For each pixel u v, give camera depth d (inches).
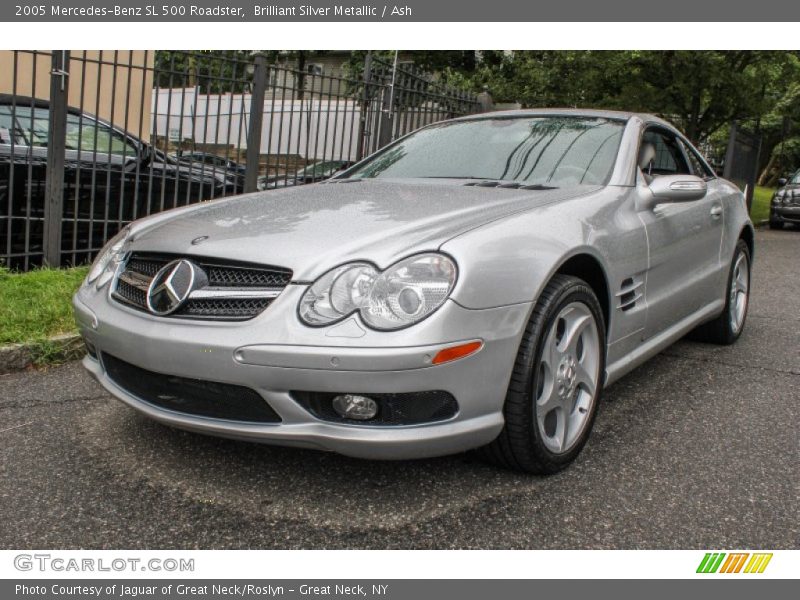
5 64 360.5
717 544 90.7
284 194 128.0
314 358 86.4
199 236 102.2
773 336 203.6
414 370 86.5
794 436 127.1
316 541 89.1
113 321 100.7
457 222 100.0
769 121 1170.6
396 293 88.0
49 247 213.9
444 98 365.4
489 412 95.0
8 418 124.3
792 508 100.3
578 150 138.2
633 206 128.7
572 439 109.4
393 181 138.6
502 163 139.6
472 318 89.7
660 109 600.1
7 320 161.8
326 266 91.0
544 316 98.6
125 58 394.0
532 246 99.3
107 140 237.5
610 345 120.8
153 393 99.7
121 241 116.7
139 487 100.9
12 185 201.9
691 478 108.7
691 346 188.4
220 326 91.5
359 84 299.3
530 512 96.9
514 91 615.5
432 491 101.4
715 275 167.0
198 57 237.1
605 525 94.4
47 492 98.9
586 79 584.4
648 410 138.3
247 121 291.4
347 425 90.2
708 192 168.4
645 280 129.8
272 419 92.6
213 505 96.6
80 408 129.9
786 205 620.7
